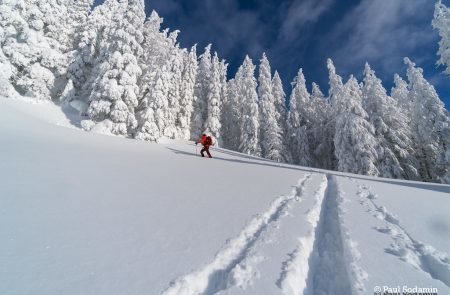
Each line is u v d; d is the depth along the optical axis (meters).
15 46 23.34
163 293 2.02
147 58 31.84
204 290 2.28
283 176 9.22
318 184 7.78
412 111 29.86
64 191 4.53
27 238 2.74
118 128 21.92
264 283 2.26
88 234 2.99
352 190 7.18
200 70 42.41
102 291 1.98
